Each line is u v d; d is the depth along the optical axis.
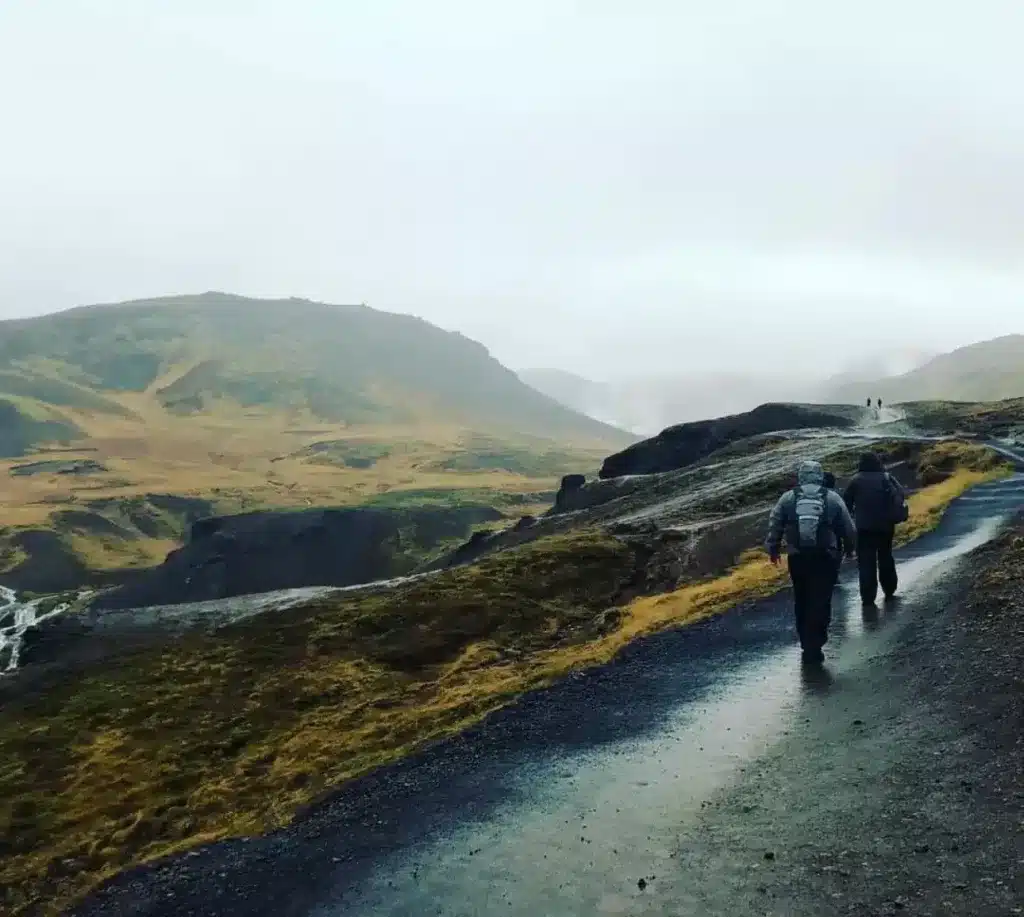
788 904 5.67
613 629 18.38
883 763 7.75
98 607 119.25
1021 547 15.88
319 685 19.44
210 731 18.23
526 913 6.10
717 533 29.48
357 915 6.48
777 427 95.62
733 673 11.89
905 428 81.25
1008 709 8.22
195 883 8.50
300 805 10.33
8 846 14.64
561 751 9.70
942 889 5.49
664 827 7.19
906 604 14.20
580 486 100.25
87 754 18.67
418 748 11.22
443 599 24.20
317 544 140.62
